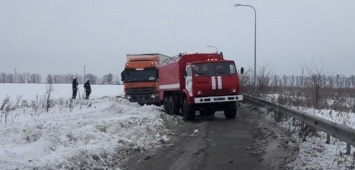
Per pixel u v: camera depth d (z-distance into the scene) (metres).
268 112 19.42
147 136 12.91
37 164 7.86
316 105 20.78
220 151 10.64
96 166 8.81
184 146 11.52
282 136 12.20
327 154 9.59
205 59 20.62
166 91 23.53
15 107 21.92
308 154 9.55
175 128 15.70
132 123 14.60
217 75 18.67
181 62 20.47
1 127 13.59
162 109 24.56
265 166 8.85
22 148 9.32
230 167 8.84
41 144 9.55
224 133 13.97
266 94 26.17
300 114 13.03
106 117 16.75
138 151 10.65
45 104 22.91
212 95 18.64
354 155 9.12
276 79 28.72
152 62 28.64
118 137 11.81
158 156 10.12
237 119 18.83
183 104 19.67
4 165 7.53
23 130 11.46
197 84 18.52
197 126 16.31
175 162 9.41
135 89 28.19
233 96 18.70
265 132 13.38
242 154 10.20
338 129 9.56
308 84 22.80
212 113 19.72
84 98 32.53
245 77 31.48
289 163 8.83
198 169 8.67
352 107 21.03
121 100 26.09
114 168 8.79
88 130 11.91
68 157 8.72
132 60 28.88
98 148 9.94
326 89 22.80
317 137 11.77
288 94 22.50
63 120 14.70
